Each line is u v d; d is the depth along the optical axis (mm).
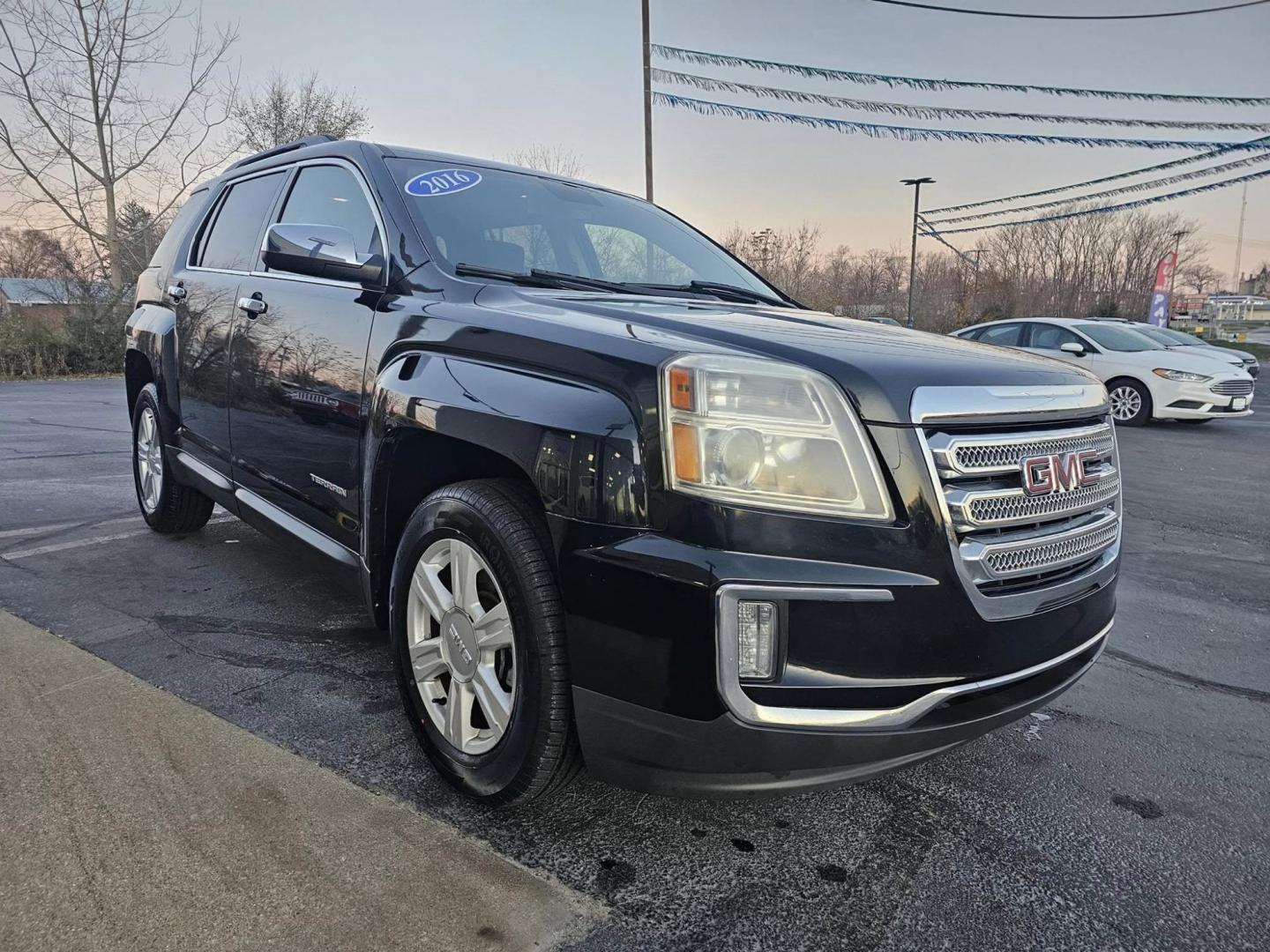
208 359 3625
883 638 1718
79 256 25125
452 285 2510
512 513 1988
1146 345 11852
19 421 9898
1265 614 4066
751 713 1668
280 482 3102
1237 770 2566
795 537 1685
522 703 1942
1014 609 1895
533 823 2105
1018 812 2295
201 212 4254
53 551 4238
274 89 28516
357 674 2896
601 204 3518
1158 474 7934
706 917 1806
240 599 3604
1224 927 1852
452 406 2117
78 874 1804
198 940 1633
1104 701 3053
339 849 1946
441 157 3201
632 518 1744
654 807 2217
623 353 1861
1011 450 1915
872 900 1894
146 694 2680
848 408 1745
